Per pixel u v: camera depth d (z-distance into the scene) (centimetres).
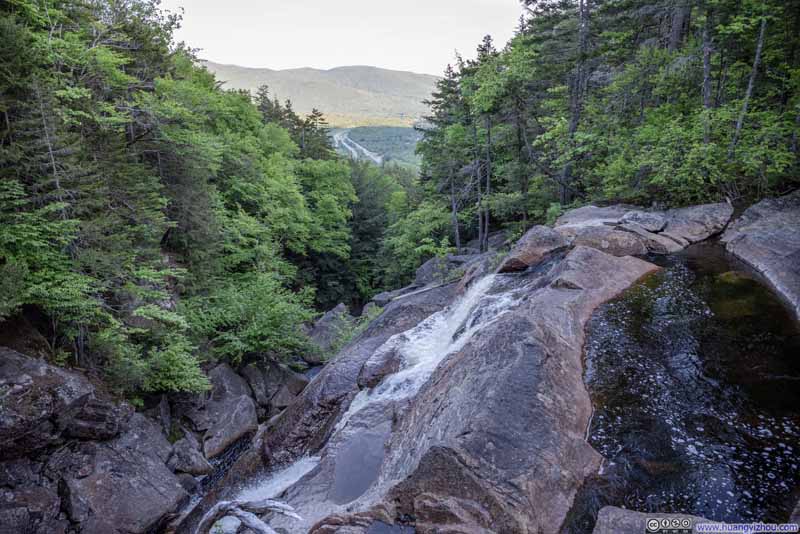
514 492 400
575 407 524
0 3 1135
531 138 2264
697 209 1201
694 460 462
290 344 1767
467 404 510
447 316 1108
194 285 1641
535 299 781
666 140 1298
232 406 1361
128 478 940
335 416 917
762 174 1139
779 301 762
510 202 2152
